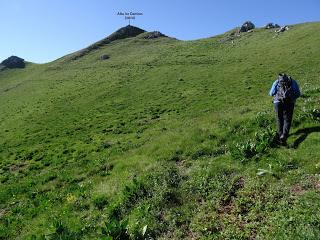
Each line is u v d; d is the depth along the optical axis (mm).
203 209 13562
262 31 101812
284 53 69188
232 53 82875
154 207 14438
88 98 58750
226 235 11695
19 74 120688
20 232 17266
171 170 17016
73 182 22062
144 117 42500
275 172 14461
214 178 15320
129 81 67125
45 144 37844
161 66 78562
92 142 35062
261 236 11234
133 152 22391
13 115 57375
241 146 17016
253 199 13195
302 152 15422
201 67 70938
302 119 18281
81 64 104125
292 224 11234
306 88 26797
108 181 18734
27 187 23859
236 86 50438
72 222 15672
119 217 14742
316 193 12422
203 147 18859
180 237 12453
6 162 32938
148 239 12742
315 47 67562
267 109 21812
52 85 77938
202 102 44500
